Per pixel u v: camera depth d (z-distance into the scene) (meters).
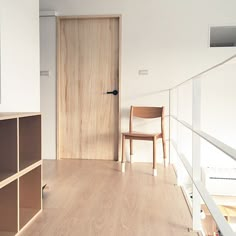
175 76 3.43
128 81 3.50
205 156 3.38
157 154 3.48
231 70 3.31
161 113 3.23
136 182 2.62
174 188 2.45
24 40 2.24
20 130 1.96
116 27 3.52
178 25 3.39
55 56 3.58
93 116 3.62
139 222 1.75
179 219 1.80
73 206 2.01
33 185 1.93
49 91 3.62
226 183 3.12
